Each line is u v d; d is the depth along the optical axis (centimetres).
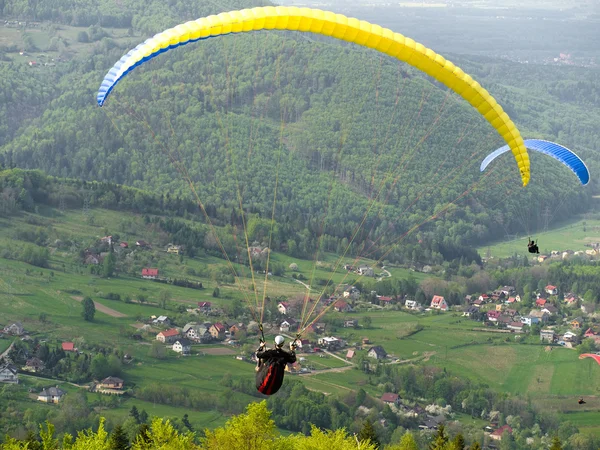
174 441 3884
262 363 2411
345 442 4106
